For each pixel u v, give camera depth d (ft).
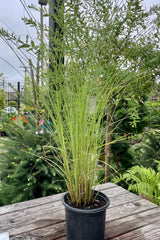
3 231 3.51
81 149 2.91
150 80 5.45
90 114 3.11
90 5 3.45
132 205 4.56
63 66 3.03
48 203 4.53
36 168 6.37
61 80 2.96
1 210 4.20
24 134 6.66
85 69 2.93
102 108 2.99
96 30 3.03
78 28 3.15
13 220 3.84
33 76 3.09
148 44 4.79
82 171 2.97
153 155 8.24
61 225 3.72
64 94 2.96
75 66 2.91
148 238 3.43
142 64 4.92
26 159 6.40
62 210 4.24
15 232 3.49
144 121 8.04
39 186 6.40
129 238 3.42
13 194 6.26
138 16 4.10
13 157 6.75
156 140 8.25
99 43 2.93
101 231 2.97
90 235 2.86
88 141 2.96
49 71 3.07
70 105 2.86
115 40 4.20
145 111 7.96
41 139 6.85
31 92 3.84
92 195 3.23
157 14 4.13
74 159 2.96
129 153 8.75
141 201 4.77
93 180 3.21
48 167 6.33
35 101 3.77
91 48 2.89
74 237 2.93
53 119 3.03
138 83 5.14
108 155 7.13
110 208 4.42
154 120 8.30
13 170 6.46
